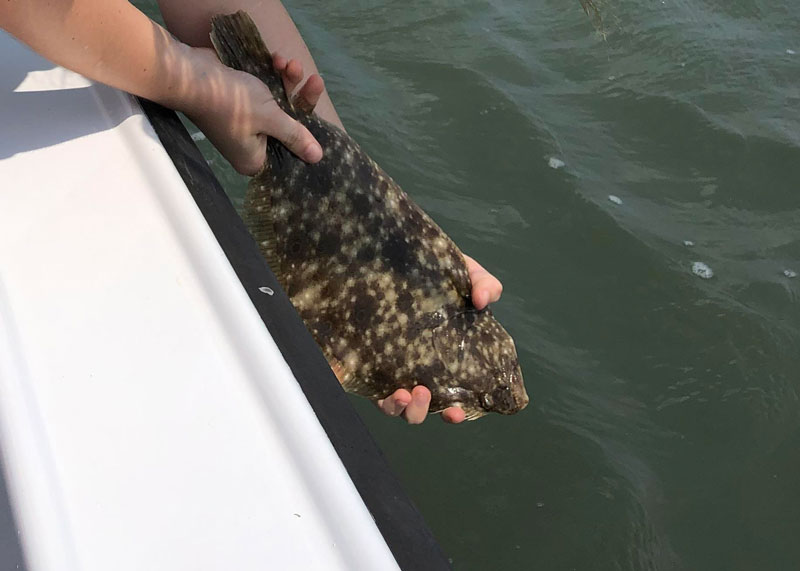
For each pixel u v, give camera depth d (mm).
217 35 1763
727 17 5629
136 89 1478
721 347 3574
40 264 1133
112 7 1365
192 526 875
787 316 3732
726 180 4391
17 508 852
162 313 1081
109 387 995
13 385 959
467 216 3994
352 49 4793
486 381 2178
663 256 3922
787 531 2988
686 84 4965
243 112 1651
